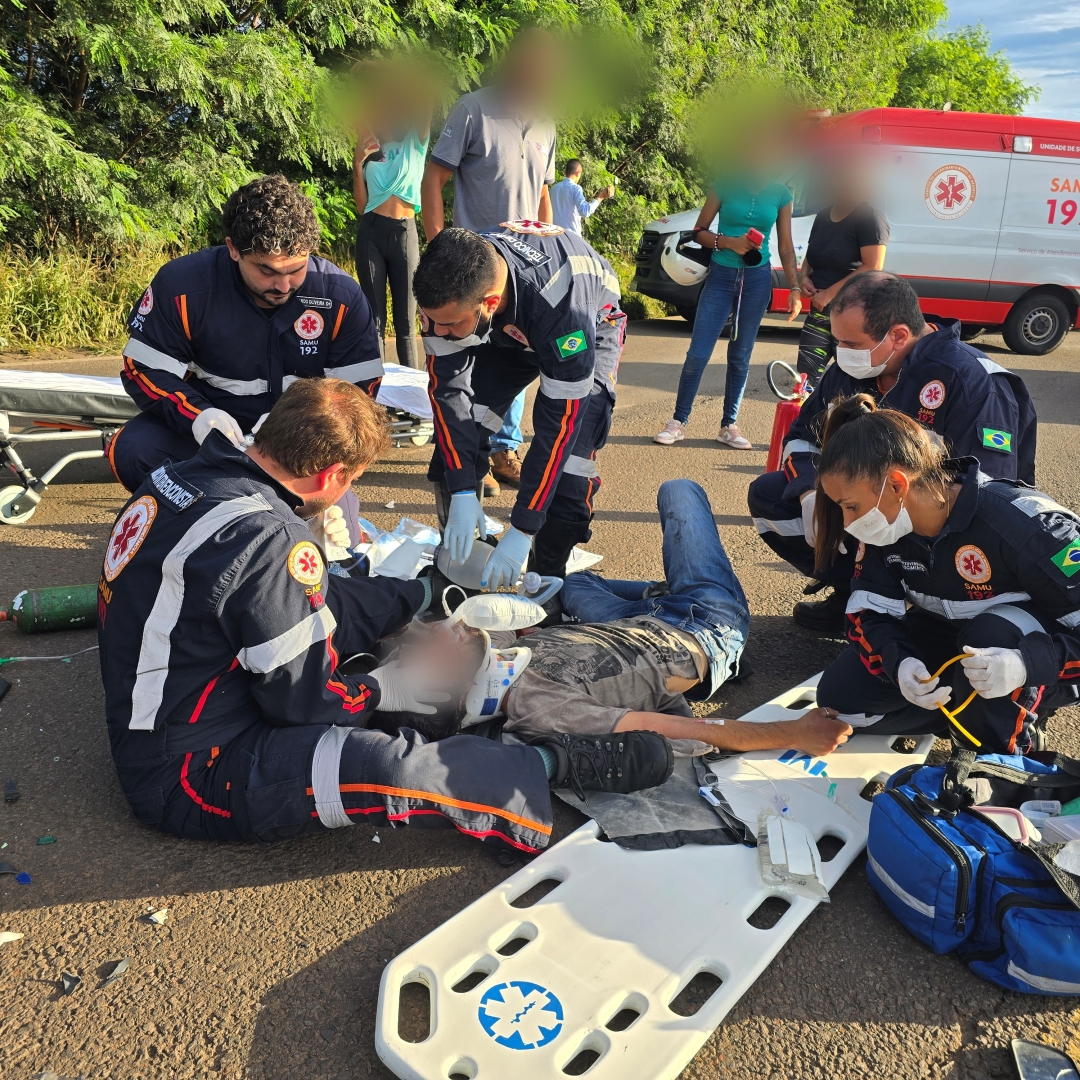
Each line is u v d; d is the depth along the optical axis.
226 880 2.13
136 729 2.10
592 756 2.29
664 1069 1.65
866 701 2.59
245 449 2.22
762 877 2.11
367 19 8.91
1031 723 2.36
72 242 7.91
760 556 4.25
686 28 12.73
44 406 3.96
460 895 2.12
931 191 9.41
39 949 1.92
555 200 7.75
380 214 5.17
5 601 3.30
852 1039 1.79
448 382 2.98
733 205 5.43
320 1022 1.78
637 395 7.49
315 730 2.16
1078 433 6.76
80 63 8.08
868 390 3.10
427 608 2.82
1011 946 1.85
